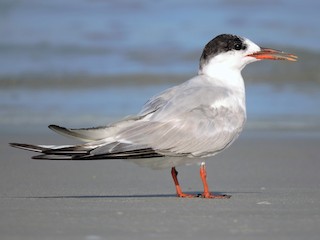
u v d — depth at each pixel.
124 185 11.88
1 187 11.48
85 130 9.51
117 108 19.92
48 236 7.45
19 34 27.69
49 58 25.20
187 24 28.53
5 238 7.36
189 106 10.30
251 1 30.84
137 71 23.89
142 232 7.64
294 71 23.97
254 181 12.46
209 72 11.08
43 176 12.72
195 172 13.48
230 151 15.78
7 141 16.67
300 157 15.06
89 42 26.88
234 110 10.63
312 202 9.80
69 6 30.95
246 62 11.24
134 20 29.25
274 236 7.53
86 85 22.72
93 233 7.59
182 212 8.84
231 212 8.88
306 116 19.44
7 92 22.00
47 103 20.70
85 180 12.34
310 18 29.19
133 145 9.66
